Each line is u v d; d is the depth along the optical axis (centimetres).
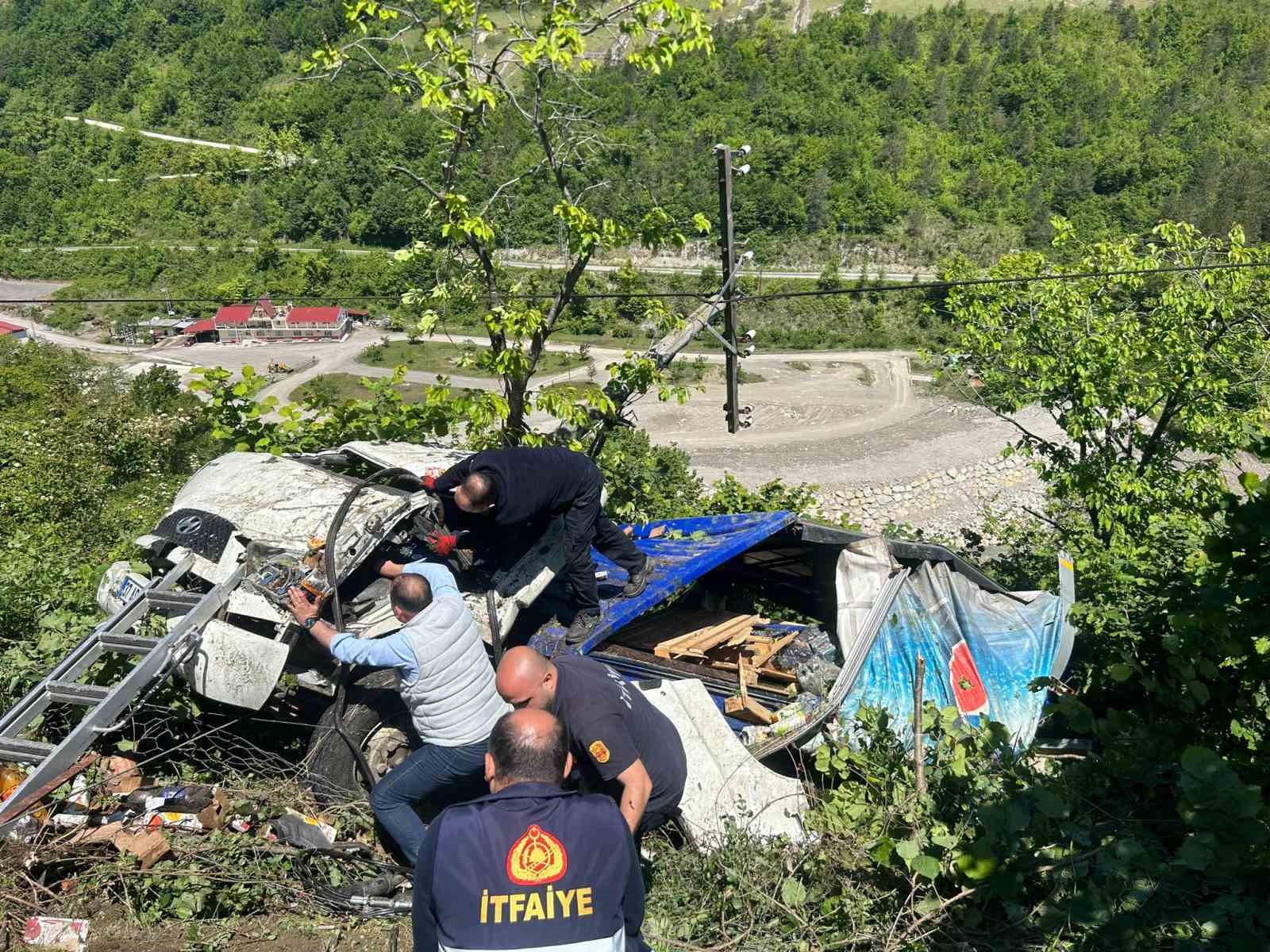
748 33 17912
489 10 1077
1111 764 516
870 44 17238
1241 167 12975
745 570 912
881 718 598
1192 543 812
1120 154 13862
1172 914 432
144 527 1473
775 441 6203
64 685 547
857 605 702
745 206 12544
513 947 279
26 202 15562
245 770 595
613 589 700
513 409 1094
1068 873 455
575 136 1109
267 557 594
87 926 459
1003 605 775
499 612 610
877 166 13812
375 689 574
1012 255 1981
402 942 471
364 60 1077
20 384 4631
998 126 14950
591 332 10025
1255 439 492
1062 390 1850
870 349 9562
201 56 19925
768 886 488
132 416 2781
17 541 1027
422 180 1105
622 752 420
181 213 15262
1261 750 494
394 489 649
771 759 697
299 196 14338
